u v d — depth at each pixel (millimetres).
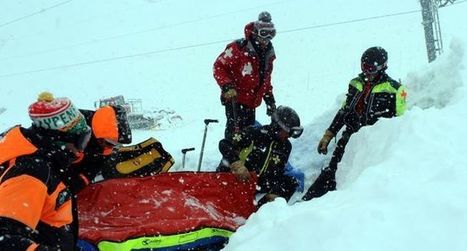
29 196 2445
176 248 3766
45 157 2631
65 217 2730
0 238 2328
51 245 2666
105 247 3531
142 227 3699
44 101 2684
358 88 4895
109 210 4023
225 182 4664
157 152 4871
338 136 5621
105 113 3496
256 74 5703
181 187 4484
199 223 3883
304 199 4883
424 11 11773
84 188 3816
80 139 2764
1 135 2895
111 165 4656
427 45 11766
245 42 5668
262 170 4762
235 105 5707
